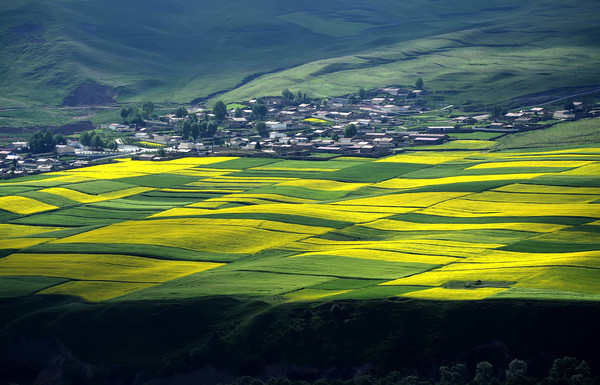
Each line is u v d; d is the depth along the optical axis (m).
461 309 176.12
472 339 169.38
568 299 174.50
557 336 165.62
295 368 174.62
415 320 176.50
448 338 170.50
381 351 172.00
